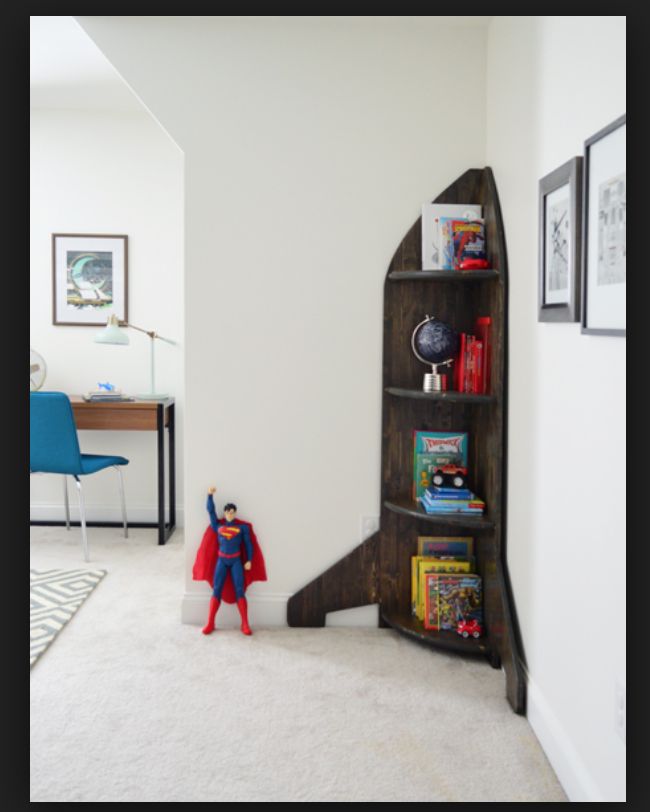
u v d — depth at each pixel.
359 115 3.20
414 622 3.17
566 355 2.14
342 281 3.25
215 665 2.90
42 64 3.92
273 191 3.23
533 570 2.50
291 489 3.30
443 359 3.11
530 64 2.51
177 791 2.09
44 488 4.98
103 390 4.69
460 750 2.31
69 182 4.79
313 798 2.06
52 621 3.30
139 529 4.93
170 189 4.80
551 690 2.29
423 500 3.12
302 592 3.30
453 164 3.21
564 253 2.11
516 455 2.73
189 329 3.27
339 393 3.28
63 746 2.32
